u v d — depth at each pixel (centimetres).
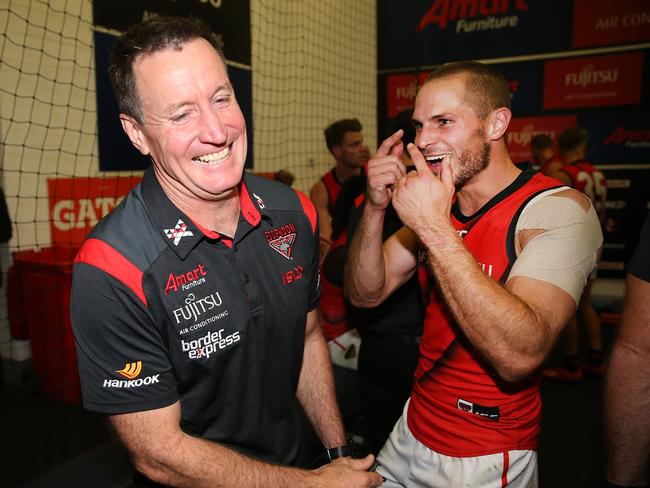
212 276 85
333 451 108
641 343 87
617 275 447
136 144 85
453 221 108
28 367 278
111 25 312
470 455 101
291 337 97
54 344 262
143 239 81
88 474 154
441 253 89
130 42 77
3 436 230
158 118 77
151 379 81
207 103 77
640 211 438
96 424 242
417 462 111
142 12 324
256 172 433
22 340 282
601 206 323
